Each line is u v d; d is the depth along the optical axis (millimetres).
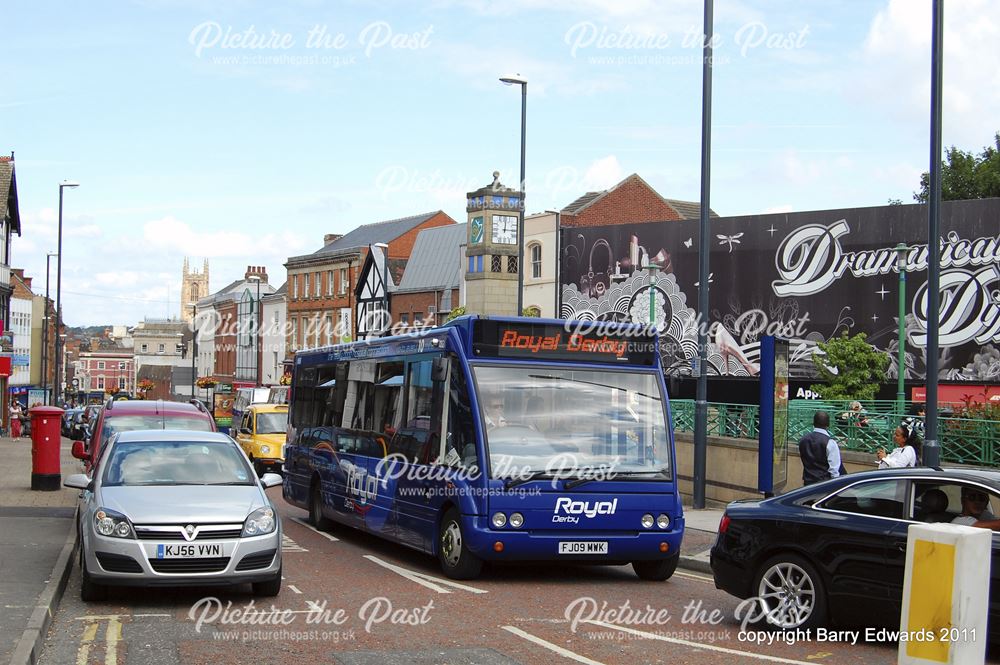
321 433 17281
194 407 18172
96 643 8227
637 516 11750
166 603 10039
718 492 21656
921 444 15766
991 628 7766
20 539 13633
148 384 65125
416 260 62000
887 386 33375
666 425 12203
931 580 5344
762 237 36500
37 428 20969
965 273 32562
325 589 11055
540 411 11828
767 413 17094
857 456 17469
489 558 11414
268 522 10172
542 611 9961
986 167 46500
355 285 69688
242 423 32688
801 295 35594
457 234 59812
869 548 8523
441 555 12133
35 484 20875
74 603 9969
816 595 8797
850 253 34656
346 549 14727
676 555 11977
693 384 37844
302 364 19172
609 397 12086
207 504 10086
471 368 11852
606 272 41188
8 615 8508
